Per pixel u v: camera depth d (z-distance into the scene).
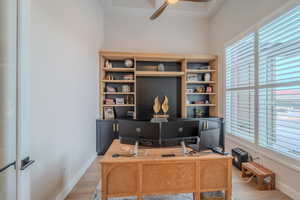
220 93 3.72
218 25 3.77
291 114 1.99
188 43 4.20
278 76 2.18
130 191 1.64
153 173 1.66
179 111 4.09
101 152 3.42
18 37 0.95
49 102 1.66
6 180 0.96
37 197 1.47
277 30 2.17
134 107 3.70
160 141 1.87
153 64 4.05
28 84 1.04
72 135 2.19
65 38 1.98
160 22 4.10
